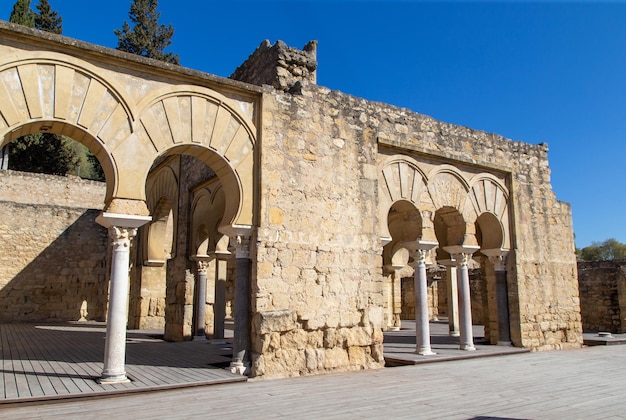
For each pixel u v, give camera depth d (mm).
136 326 19547
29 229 25016
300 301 10188
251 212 10070
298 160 10727
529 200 15711
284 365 9727
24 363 10508
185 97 9727
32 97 8211
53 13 40094
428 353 12562
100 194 30969
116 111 8961
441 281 31203
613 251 67312
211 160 10297
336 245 10945
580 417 6750
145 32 40938
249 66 12656
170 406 7043
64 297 25266
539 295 15188
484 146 14898
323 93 11484
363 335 10961
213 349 13070
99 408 6895
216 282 15219
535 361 12312
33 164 35562
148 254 19328
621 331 22422
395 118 12906
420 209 13062
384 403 7418
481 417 6660
